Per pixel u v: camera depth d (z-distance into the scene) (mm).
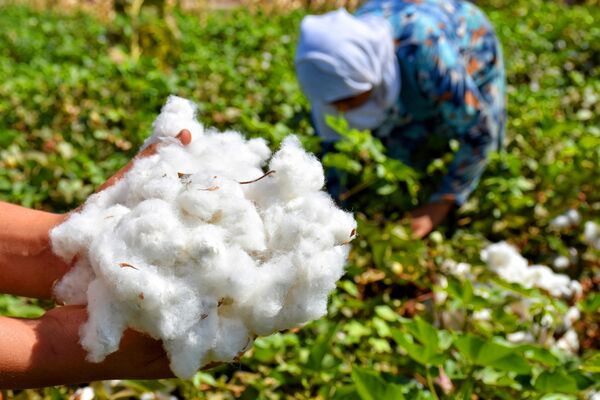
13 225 825
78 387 1318
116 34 5043
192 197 688
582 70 3871
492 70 2123
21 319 697
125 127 2561
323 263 699
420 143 2143
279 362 1449
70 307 718
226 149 816
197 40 4477
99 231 733
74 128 2629
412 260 1689
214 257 671
